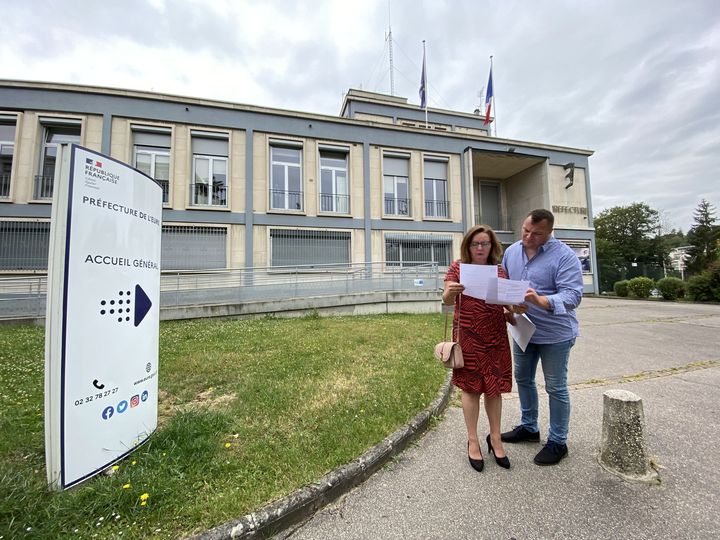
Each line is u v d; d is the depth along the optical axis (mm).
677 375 4859
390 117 23203
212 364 4918
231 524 1889
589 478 2473
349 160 16500
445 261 17797
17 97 12750
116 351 2494
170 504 2010
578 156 21328
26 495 2012
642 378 4734
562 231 20516
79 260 2236
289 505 2061
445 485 2420
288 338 6816
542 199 20594
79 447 2229
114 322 2482
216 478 2271
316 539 1938
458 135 18516
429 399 3684
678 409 3654
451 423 3447
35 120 12797
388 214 17375
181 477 2244
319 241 15703
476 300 2660
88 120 13211
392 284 12359
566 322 2637
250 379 4242
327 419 3127
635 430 2525
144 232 2781
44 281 10680
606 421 2652
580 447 2910
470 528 1999
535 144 20219
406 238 17031
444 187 18516
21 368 4754
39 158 12945
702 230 42625
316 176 15812
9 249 12156
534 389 3002
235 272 14031
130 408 2611
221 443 2701
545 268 2744
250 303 10523
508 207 23359
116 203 2504
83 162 2262
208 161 14680
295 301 10883
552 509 2150
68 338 2172
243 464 2414
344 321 9539
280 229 15016
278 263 15008
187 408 3439
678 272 40469
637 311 12484
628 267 26203
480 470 2578
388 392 3795
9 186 12672
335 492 2285
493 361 2635
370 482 2467
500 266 2787
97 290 2357
